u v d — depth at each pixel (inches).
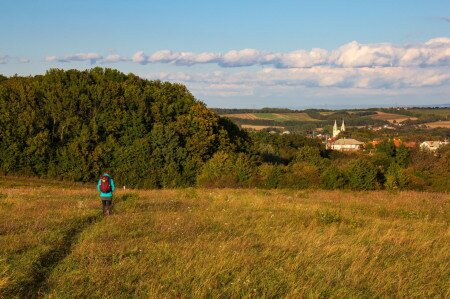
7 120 2150.6
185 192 1027.3
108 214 617.6
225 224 541.6
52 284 299.0
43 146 2172.7
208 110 2613.2
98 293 283.3
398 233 502.9
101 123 2322.8
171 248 402.9
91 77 2605.8
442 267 360.2
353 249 402.0
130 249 394.6
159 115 2459.4
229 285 305.4
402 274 338.0
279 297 286.8
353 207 823.7
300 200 983.0
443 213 730.8
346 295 293.4
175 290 290.5
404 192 1429.6
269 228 518.9
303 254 388.2
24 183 1964.8
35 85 2369.6
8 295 272.7
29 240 409.1
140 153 2237.9
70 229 488.7
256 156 2768.2
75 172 2174.0
